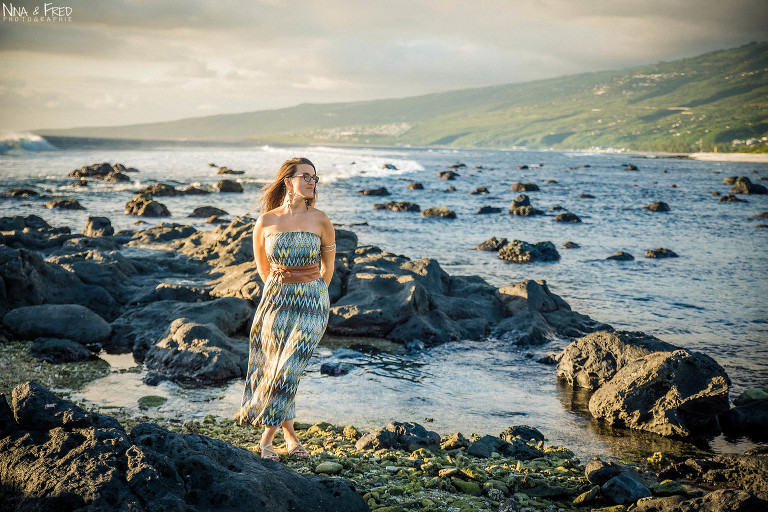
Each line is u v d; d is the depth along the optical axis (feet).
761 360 33.40
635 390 24.63
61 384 26.05
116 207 102.47
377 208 113.60
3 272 33.81
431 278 43.24
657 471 19.77
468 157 449.06
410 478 16.22
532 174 241.35
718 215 113.70
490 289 43.75
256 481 11.48
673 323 41.27
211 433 20.47
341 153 414.41
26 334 31.83
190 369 27.78
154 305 36.24
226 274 42.29
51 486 9.82
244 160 254.68
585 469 18.48
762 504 13.69
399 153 499.51
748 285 54.08
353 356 32.58
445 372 30.50
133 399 24.57
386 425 22.90
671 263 65.31
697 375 24.63
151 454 10.71
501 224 97.30
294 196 15.80
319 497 12.25
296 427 21.83
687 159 463.01
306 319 15.65
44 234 57.00
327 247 16.24
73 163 193.36
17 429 11.98
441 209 104.63
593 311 44.47
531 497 16.17
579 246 76.59
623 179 216.74
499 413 25.17
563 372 29.94
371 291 38.93
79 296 37.19
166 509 9.64
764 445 22.84
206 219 91.35
